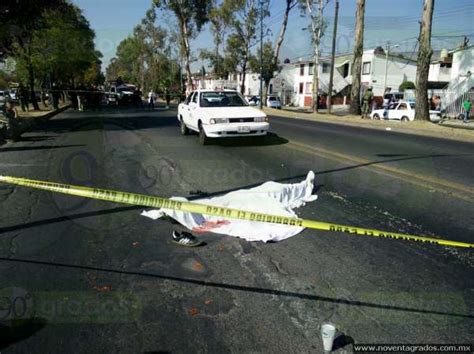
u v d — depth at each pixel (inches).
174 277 144.6
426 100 824.3
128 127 679.7
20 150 430.6
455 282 142.0
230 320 119.0
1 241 175.8
